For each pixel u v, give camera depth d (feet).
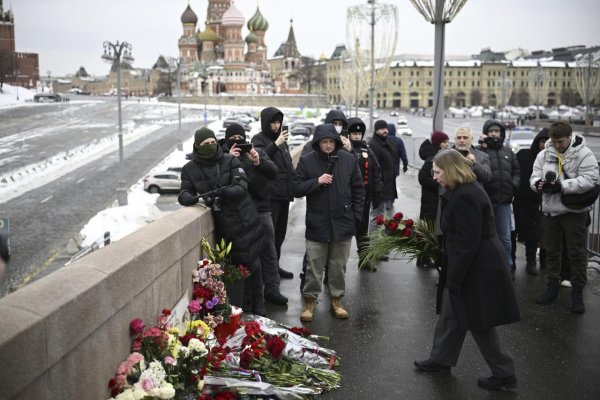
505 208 25.35
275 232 25.23
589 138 157.28
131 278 12.44
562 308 22.38
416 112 427.74
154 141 206.59
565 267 25.53
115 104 424.46
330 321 21.04
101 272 11.32
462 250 14.82
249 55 535.19
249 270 19.60
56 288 10.03
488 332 15.43
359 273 27.50
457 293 15.17
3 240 7.53
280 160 24.30
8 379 8.21
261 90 513.45
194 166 19.16
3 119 290.97
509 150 25.67
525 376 16.52
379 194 29.14
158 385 11.73
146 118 312.29
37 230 84.17
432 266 28.09
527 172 27.04
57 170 143.84
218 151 19.15
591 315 21.59
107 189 118.73
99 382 10.96
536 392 15.56
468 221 14.80
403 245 20.38
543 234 23.08
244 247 19.24
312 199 20.92
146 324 13.38
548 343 18.93
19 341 8.46
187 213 17.97
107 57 97.40
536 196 26.96
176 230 15.78
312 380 15.66
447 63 524.11
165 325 13.69
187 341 13.75
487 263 15.01
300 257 31.09
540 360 17.60
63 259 66.59
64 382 9.70
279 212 24.79
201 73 487.61
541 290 24.75
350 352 18.19
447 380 16.28
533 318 21.27
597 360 17.60
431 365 16.70
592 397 15.28
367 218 28.32
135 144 198.18
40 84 532.32
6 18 468.34
